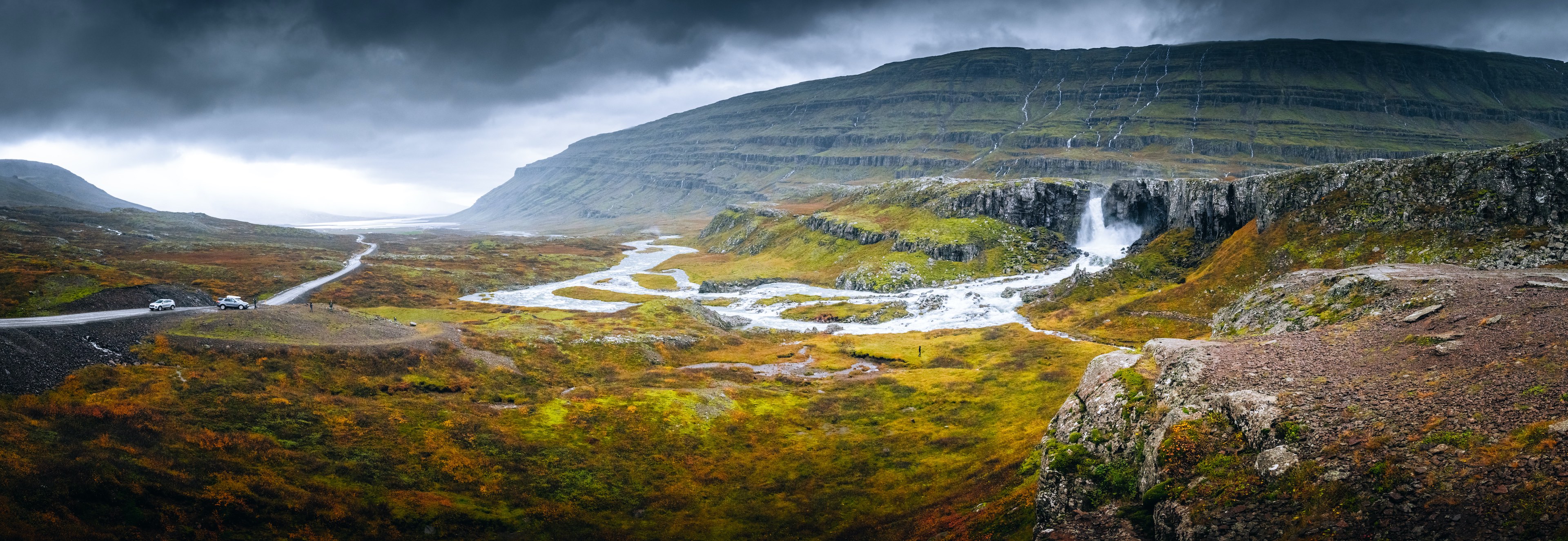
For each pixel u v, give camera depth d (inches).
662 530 2497.5
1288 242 6112.2
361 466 2600.9
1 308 3934.5
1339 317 2532.0
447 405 3388.3
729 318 7244.1
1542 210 4739.2
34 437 2191.2
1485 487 1025.5
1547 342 1451.8
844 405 3998.5
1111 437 1753.2
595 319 6259.8
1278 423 1398.9
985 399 3946.9
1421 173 5689.0
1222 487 1318.9
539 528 2411.4
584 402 3686.0
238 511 2071.9
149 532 1851.6
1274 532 1149.1
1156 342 2158.0
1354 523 1077.1
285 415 2888.8
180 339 3467.0
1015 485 2144.4
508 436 3115.2
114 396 2753.4
